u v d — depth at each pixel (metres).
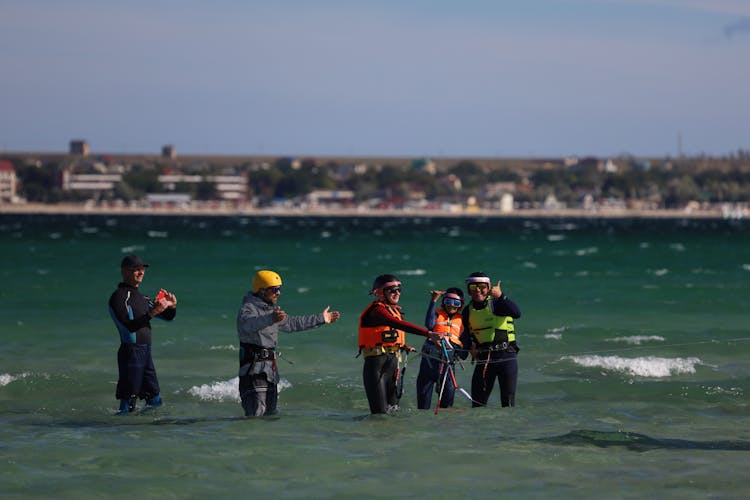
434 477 20.09
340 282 90.25
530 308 63.94
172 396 31.97
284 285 85.38
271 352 26.25
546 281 91.25
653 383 34.41
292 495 18.70
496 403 30.78
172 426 25.62
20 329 51.16
